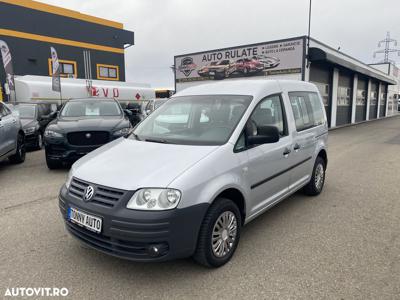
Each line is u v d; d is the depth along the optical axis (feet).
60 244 12.40
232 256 11.41
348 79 82.58
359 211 16.12
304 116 16.66
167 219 9.06
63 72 87.45
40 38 82.02
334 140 47.44
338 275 10.27
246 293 9.39
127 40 103.40
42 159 29.96
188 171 9.73
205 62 68.90
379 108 121.39
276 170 13.48
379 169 26.17
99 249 9.78
